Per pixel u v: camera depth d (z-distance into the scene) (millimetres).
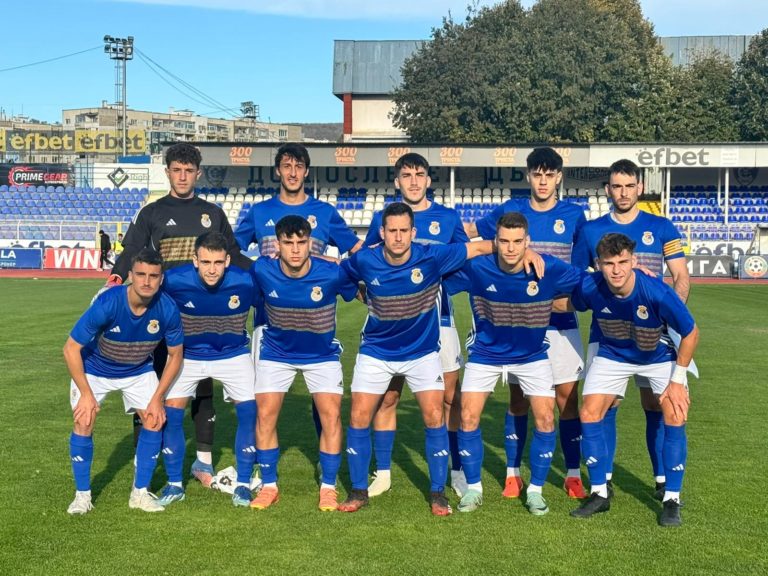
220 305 5074
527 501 4930
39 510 4781
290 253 4781
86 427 4789
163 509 4875
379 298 4887
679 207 34125
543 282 4883
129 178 37656
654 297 4684
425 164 5598
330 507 4891
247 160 31312
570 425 5387
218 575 3848
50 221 34969
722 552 4164
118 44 51500
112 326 4797
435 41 41031
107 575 3844
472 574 3867
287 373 5074
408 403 8203
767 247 30359
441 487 4953
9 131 51250
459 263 4953
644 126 38562
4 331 12930
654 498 5141
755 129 39094
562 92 38062
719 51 44219
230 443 6641
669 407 4711
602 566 3973
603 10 40438
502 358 5031
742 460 5914
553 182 5586
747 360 10570
